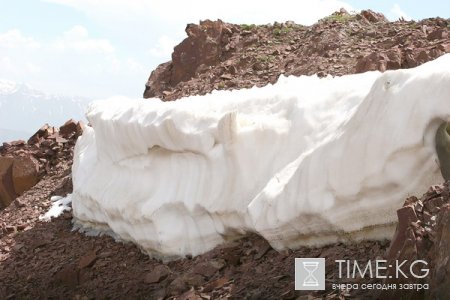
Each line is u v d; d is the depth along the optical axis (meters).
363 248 7.08
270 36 17.34
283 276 7.38
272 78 14.61
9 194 15.69
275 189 7.96
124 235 11.00
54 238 12.74
